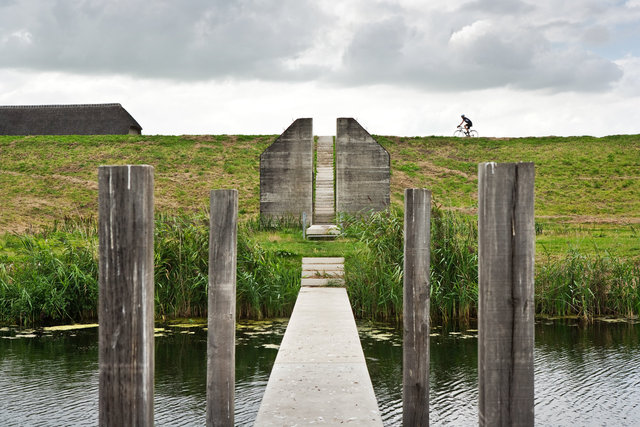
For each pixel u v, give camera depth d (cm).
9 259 1549
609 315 1351
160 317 1323
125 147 4625
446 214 1435
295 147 2644
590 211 3369
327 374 694
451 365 987
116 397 345
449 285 1318
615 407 800
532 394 349
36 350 1077
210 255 497
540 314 1368
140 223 342
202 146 4653
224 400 497
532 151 4691
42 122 6334
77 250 1426
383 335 1172
